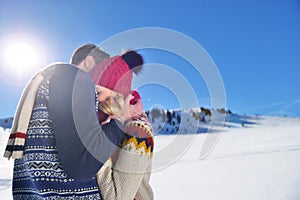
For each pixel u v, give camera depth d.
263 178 4.52
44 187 0.81
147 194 1.02
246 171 5.46
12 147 0.83
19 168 0.86
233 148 10.66
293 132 18.30
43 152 0.81
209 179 5.06
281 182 4.05
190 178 5.32
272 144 11.29
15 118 0.84
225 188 4.16
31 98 0.84
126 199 0.84
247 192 3.76
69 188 0.81
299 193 3.35
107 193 0.83
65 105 0.76
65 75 0.79
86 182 0.83
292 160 6.24
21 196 0.85
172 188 4.56
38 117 0.81
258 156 7.53
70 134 0.75
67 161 0.77
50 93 0.79
